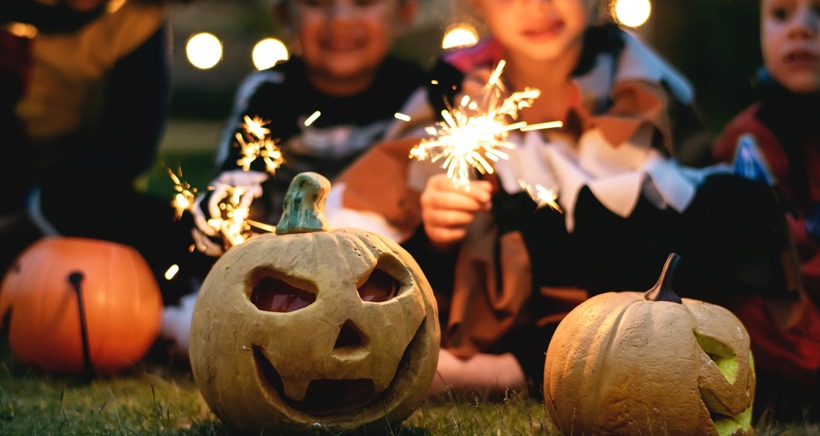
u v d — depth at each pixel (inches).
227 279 56.2
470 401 66.7
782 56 75.4
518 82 73.8
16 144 85.5
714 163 77.0
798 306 68.3
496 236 70.7
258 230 73.1
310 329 54.7
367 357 55.2
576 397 55.6
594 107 72.7
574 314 57.4
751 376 55.7
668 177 70.4
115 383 71.0
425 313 57.4
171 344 75.4
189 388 69.4
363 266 55.9
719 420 55.5
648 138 72.1
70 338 72.1
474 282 70.0
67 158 88.4
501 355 69.4
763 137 76.5
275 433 55.7
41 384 70.6
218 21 266.8
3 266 83.6
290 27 84.5
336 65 82.1
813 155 75.7
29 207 83.5
